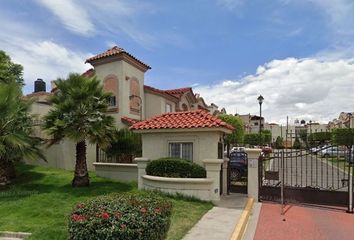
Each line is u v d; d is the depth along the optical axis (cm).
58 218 941
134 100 2086
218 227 814
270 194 1255
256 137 3978
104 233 512
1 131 1373
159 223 556
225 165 1336
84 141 1447
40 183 1504
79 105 1410
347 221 966
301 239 792
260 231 853
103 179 1644
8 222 911
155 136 1306
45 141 1608
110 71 1998
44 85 2845
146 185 1279
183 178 1152
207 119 1229
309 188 1205
